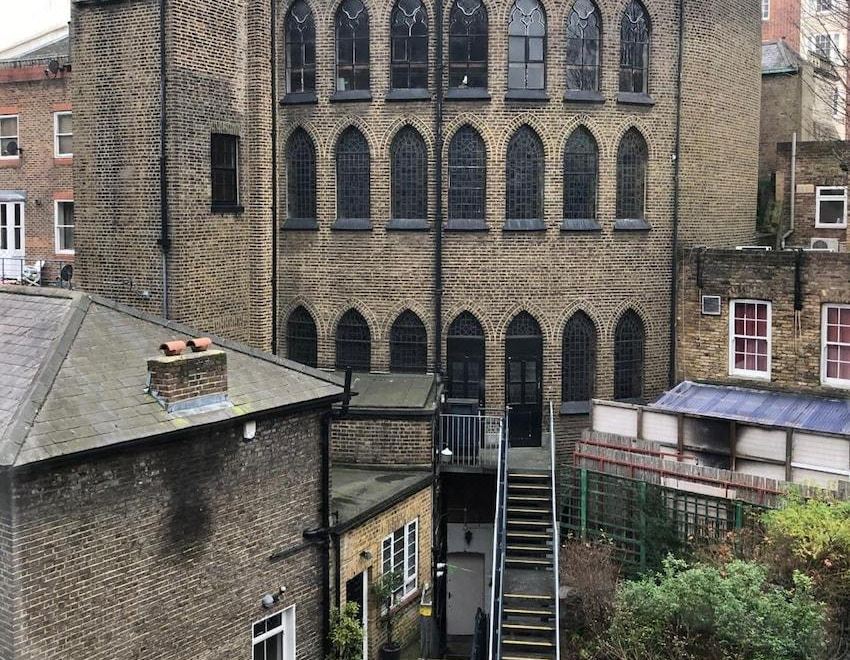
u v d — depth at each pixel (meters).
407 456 21.50
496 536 18.38
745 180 28.84
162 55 21.84
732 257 24.02
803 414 21.45
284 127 25.45
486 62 24.14
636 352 25.73
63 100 30.91
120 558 12.87
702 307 24.70
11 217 32.09
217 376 14.38
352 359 25.61
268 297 25.34
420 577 20.83
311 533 16.28
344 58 24.95
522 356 24.80
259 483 15.20
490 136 24.09
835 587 15.12
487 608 23.89
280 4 25.08
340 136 25.03
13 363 13.48
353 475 20.97
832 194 29.84
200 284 23.22
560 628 17.28
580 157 24.73
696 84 25.84
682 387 24.34
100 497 12.53
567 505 21.12
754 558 15.98
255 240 24.97
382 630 18.88
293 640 16.08
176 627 13.79
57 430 12.00
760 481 18.11
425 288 24.69
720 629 13.34
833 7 42.25
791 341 23.09
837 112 42.25
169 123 22.05
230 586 14.73
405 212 24.91
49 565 11.92
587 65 24.67
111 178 22.80
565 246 24.59
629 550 19.92
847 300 22.08
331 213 25.22
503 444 22.08
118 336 14.71
